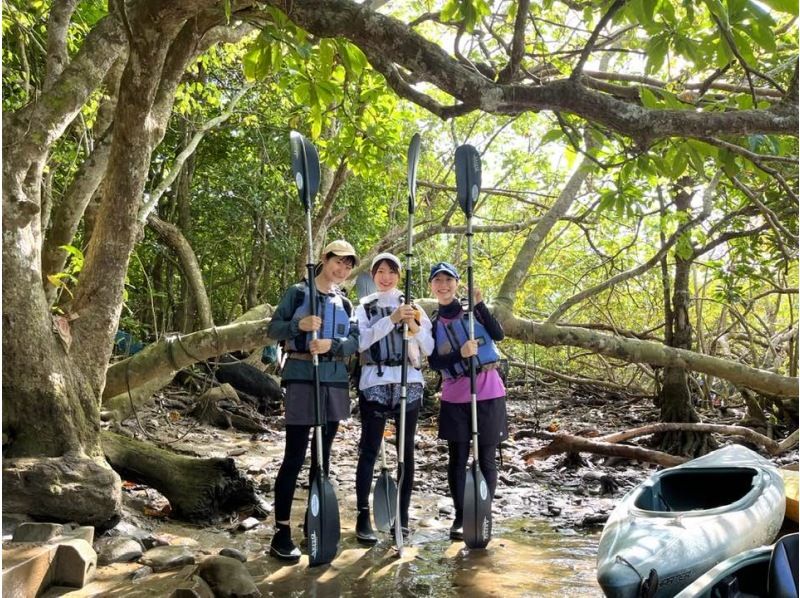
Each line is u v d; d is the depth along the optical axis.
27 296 4.11
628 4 2.78
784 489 4.51
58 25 5.50
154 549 4.07
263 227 13.53
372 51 3.37
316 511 4.07
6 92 7.54
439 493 6.25
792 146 4.10
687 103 3.41
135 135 4.59
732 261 9.11
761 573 3.20
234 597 3.52
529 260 7.68
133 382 6.00
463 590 3.82
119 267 4.79
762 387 7.18
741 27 2.62
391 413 4.72
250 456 7.29
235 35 5.98
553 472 7.18
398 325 4.62
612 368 13.83
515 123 10.81
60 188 9.72
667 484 4.70
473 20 3.02
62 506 3.88
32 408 4.05
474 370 4.61
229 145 12.49
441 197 14.97
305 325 4.10
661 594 3.38
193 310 13.91
